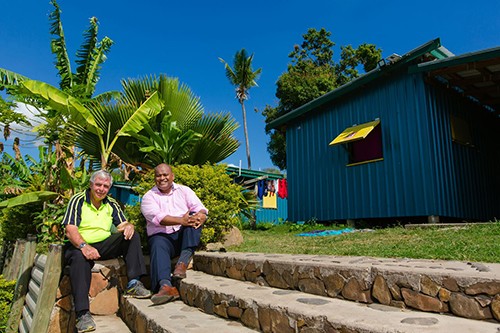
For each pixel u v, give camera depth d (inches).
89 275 143.0
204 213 162.6
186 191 172.4
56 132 272.4
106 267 165.8
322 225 369.1
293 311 94.8
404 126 322.0
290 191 424.2
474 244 153.5
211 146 366.0
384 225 346.9
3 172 337.1
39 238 246.7
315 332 88.5
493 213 369.4
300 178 414.0
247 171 517.3
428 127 306.0
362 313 90.0
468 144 350.3
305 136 415.8
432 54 318.0
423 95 312.3
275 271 133.3
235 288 130.7
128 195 568.7
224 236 237.5
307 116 416.5
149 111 319.0
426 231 220.1
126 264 155.9
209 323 113.9
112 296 165.6
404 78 327.0
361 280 104.5
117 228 162.4
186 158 359.3
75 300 138.4
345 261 130.1
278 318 98.8
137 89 386.3
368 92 356.2
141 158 372.8
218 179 232.7
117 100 368.8
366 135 321.7
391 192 325.1
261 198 524.4
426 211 298.8
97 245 154.9
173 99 375.9
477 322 80.1
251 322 108.3
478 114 382.9
